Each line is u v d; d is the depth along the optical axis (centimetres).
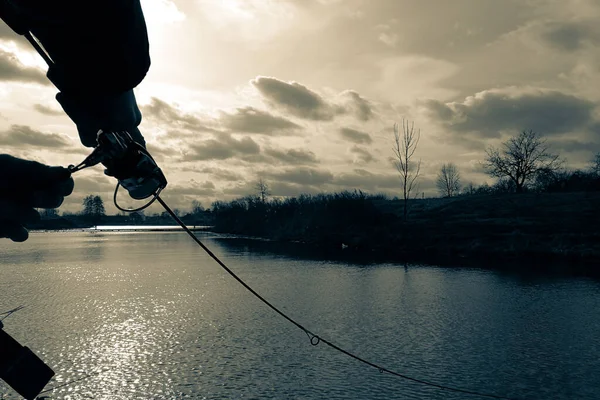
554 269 4431
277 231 10200
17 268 5181
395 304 3030
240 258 5894
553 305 2927
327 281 3934
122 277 4375
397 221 7875
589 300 3050
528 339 2231
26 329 2455
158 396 1611
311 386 1677
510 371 1812
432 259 5362
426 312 2802
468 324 2514
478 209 7962
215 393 1625
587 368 1841
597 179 9325
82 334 2356
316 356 2005
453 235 6384
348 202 8119
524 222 6644
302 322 2588
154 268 5072
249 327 2486
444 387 1541
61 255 6894
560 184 9925
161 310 2914
